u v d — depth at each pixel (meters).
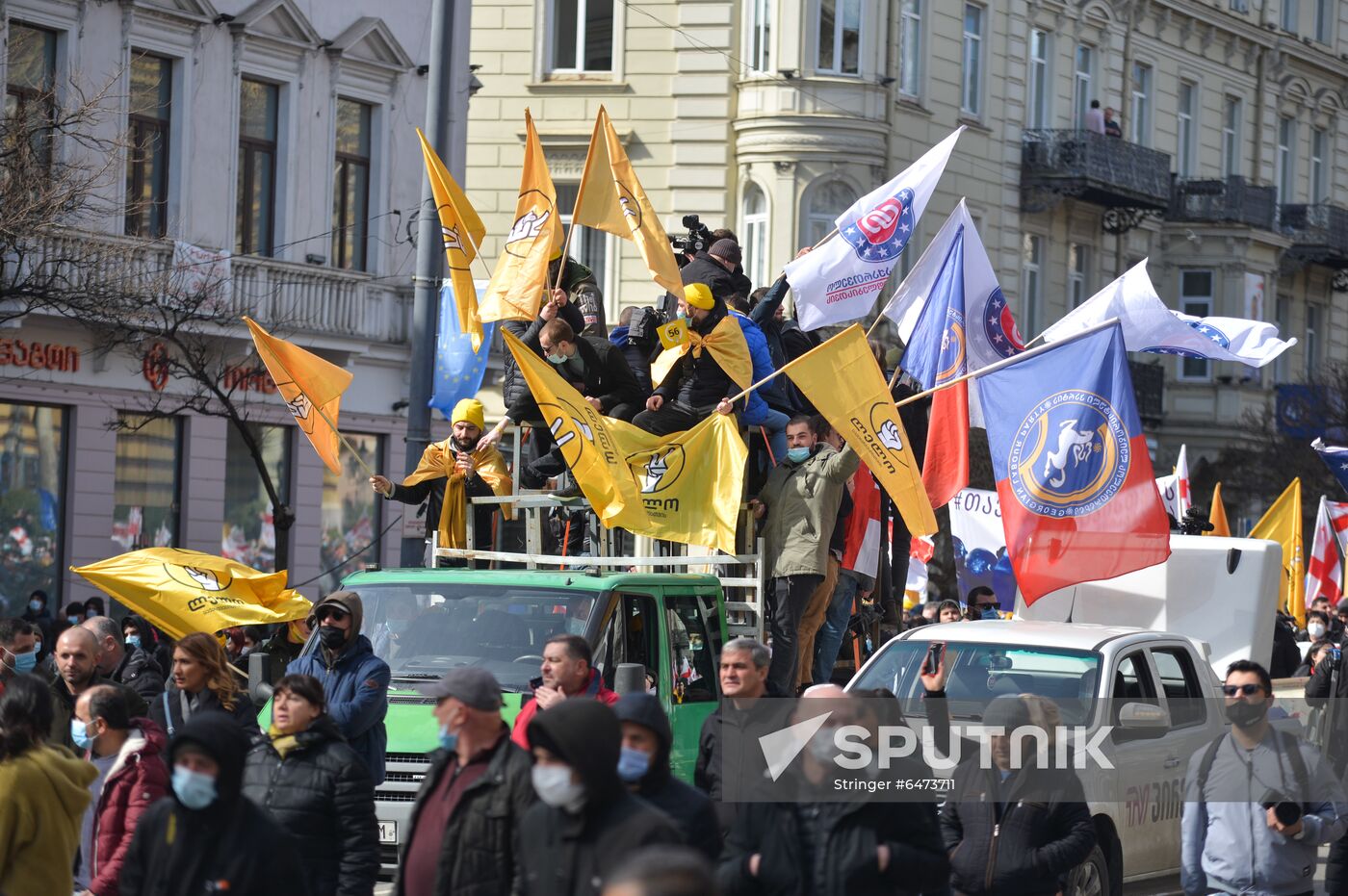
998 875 10.04
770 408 15.78
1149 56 54.72
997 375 16.36
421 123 36.84
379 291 35.78
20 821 8.75
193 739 7.46
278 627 19.86
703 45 43.41
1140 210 53.56
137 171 31.22
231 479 32.94
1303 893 10.45
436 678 13.37
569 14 44.34
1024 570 16.20
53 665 15.17
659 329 15.02
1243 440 54.81
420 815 8.16
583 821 6.88
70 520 30.05
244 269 32.56
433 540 15.62
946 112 46.78
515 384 15.58
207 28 32.25
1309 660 23.48
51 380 29.53
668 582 13.95
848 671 16.83
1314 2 63.06
